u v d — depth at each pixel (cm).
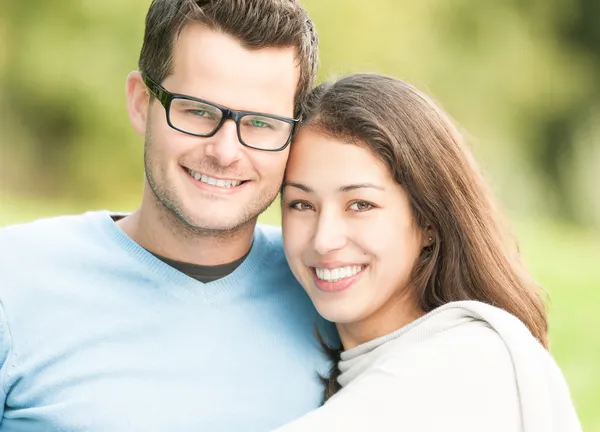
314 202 232
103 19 1445
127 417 219
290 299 249
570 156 1959
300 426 202
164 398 222
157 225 236
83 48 1452
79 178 1528
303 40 232
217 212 226
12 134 1493
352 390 212
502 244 256
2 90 1472
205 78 220
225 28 219
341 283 233
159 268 233
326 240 226
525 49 1808
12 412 225
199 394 225
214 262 239
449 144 239
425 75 1642
